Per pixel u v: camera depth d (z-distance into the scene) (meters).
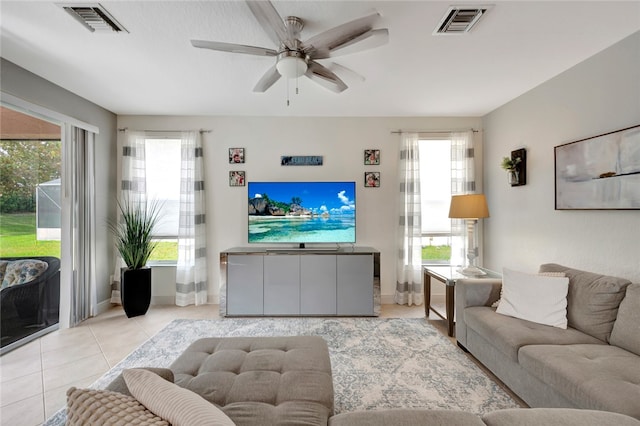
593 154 2.42
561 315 2.13
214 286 4.04
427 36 2.18
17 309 2.74
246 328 3.14
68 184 3.18
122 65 2.63
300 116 4.02
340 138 4.05
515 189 3.40
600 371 1.51
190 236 3.92
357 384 2.12
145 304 3.53
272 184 3.84
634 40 2.13
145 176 3.95
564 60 2.53
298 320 3.38
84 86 3.07
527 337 1.95
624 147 2.18
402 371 2.29
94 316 3.49
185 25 2.06
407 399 1.95
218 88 3.11
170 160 4.03
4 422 1.75
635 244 2.14
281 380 1.43
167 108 3.72
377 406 1.88
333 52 1.98
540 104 3.02
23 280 2.79
